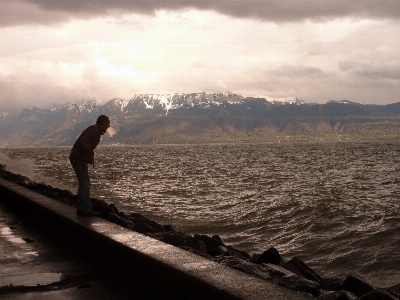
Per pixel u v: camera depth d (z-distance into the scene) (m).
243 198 33.31
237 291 3.11
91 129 7.12
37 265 5.53
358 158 112.44
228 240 18.77
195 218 23.69
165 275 3.88
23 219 8.86
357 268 14.43
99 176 55.66
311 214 25.16
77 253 6.05
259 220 23.16
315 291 5.54
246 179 51.91
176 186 42.62
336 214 25.11
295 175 58.62
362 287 5.30
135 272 4.43
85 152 6.90
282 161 101.25
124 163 96.88
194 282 3.45
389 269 14.15
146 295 4.23
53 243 6.75
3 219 8.87
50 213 7.18
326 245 17.55
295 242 18.25
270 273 6.55
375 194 36.22
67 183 43.78
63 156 155.00
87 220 6.23
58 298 4.35
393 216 24.08
